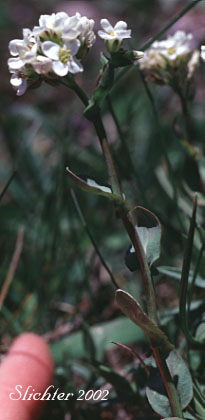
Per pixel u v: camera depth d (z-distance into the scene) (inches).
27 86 10.4
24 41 10.2
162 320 13.1
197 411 11.0
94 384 13.7
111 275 12.8
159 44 13.5
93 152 20.5
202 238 12.3
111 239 18.0
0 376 11.3
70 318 15.4
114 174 10.3
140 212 10.6
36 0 41.1
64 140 17.3
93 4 37.6
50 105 31.2
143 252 10.4
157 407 10.7
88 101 10.4
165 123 21.0
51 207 16.7
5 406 10.8
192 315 12.5
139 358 10.9
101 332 14.1
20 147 21.5
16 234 17.6
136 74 25.5
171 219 17.0
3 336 14.5
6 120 22.2
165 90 23.6
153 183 18.5
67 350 13.8
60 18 10.1
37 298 15.1
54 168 18.3
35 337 12.2
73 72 10.0
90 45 10.3
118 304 9.9
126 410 13.2
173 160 19.2
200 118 21.1
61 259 16.6
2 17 40.9
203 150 15.3
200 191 13.9
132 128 21.0
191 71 13.5
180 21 27.4
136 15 36.3
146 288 10.4
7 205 18.9
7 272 16.5
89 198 19.6
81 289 15.5
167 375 10.4
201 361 12.2
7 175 22.0
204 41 25.9
